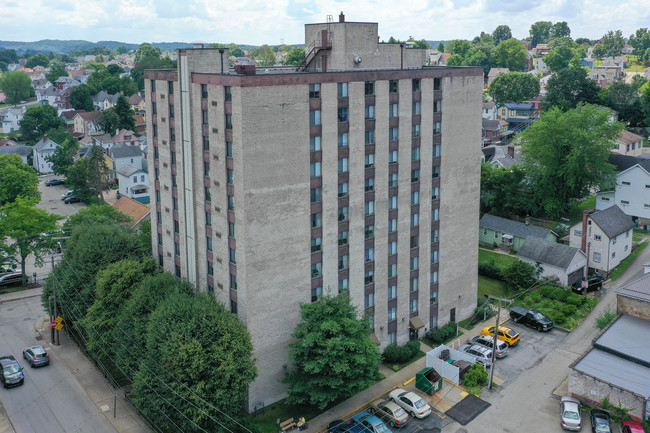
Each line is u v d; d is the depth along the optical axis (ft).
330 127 168.04
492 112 636.07
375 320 191.52
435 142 197.47
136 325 168.45
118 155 454.40
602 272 263.49
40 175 528.63
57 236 261.24
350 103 171.22
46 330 224.94
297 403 166.40
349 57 192.24
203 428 146.10
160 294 177.06
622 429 152.76
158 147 194.18
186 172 179.01
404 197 191.31
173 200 191.42
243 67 161.07
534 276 255.09
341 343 155.74
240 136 150.82
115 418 166.81
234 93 150.51
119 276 189.57
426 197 198.18
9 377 182.60
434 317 211.82
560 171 311.06
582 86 568.41
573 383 168.96
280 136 157.99
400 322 199.41
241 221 156.56
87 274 200.34
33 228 261.03
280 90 155.53
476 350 193.26
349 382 159.53
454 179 206.80
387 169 185.06
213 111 160.56
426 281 205.16
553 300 235.61
